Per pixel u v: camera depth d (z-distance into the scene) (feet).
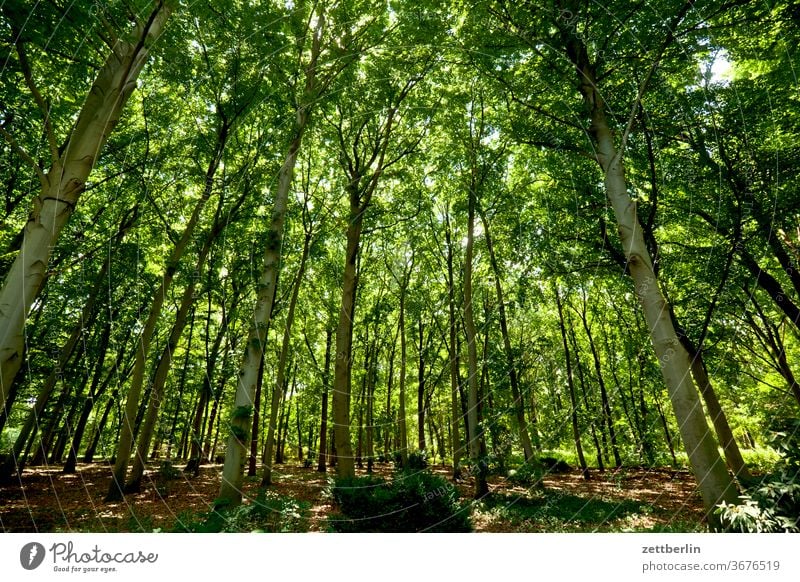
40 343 45.24
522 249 44.06
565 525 26.02
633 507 32.22
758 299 43.78
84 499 32.76
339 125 41.47
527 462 41.11
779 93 27.61
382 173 41.73
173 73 28.14
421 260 66.49
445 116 41.24
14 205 32.53
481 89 37.60
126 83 14.25
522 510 30.78
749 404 54.90
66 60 21.34
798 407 44.32
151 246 41.14
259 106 34.42
